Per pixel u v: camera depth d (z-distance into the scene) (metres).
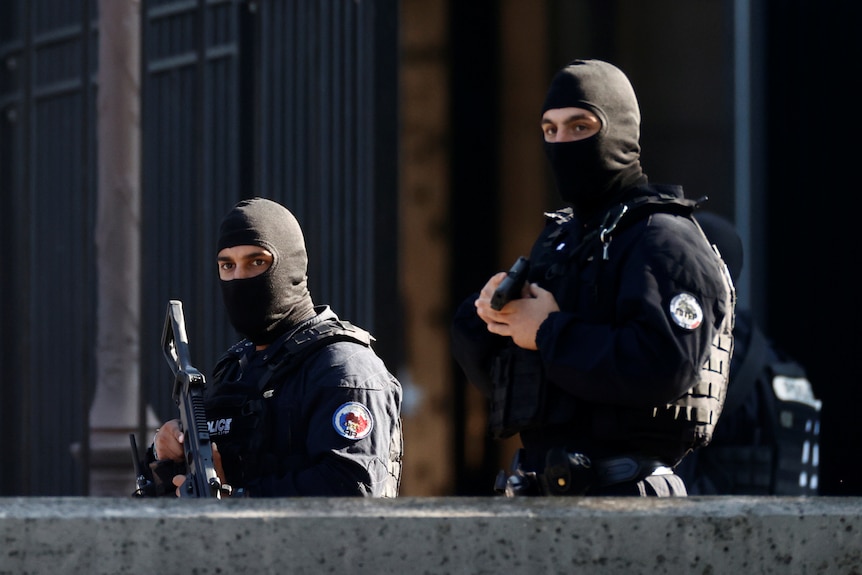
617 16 24.67
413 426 23.92
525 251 24.33
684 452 10.19
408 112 24.27
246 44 22.62
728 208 24.64
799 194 24.72
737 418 15.55
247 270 11.95
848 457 24.42
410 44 24.30
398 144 21.95
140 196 20.02
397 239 21.81
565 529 6.52
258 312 11.96
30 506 6.66
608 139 10.49
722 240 15.78
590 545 6.54
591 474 9.98
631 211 10.20
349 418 11.15
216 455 11.34
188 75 22.97
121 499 6.98
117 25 20.59
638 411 9.91
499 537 6.49
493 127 24.41
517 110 24.47
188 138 22.94
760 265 24.58
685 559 6.57
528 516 6.52
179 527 6.35
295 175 22.28
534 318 9.98
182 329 11.92
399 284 23.70
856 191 24.69
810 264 24.67
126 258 20.53
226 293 12.07
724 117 24.69
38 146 23.66
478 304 10.20
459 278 24.22
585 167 10.53
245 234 11.92
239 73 22.62
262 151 22.20
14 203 23.70
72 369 23.28
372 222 21.73
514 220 24.38
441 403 23.98
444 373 24.05
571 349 9.74
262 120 22.31
